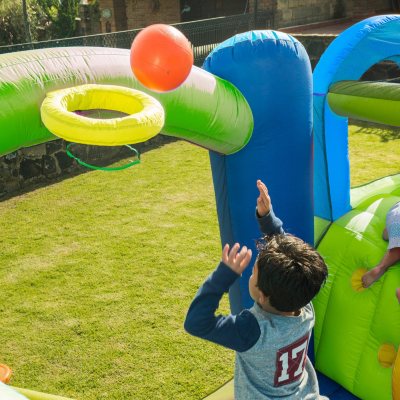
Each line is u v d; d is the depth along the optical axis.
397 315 3.43
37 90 2.27
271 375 2.07
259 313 2.05
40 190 9.12
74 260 6.77
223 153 3.19
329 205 3.95
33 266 6.66
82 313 5.70
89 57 2.46
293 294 1.95
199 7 17.83
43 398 2.51
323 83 3.64
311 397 2.22
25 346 5.22
